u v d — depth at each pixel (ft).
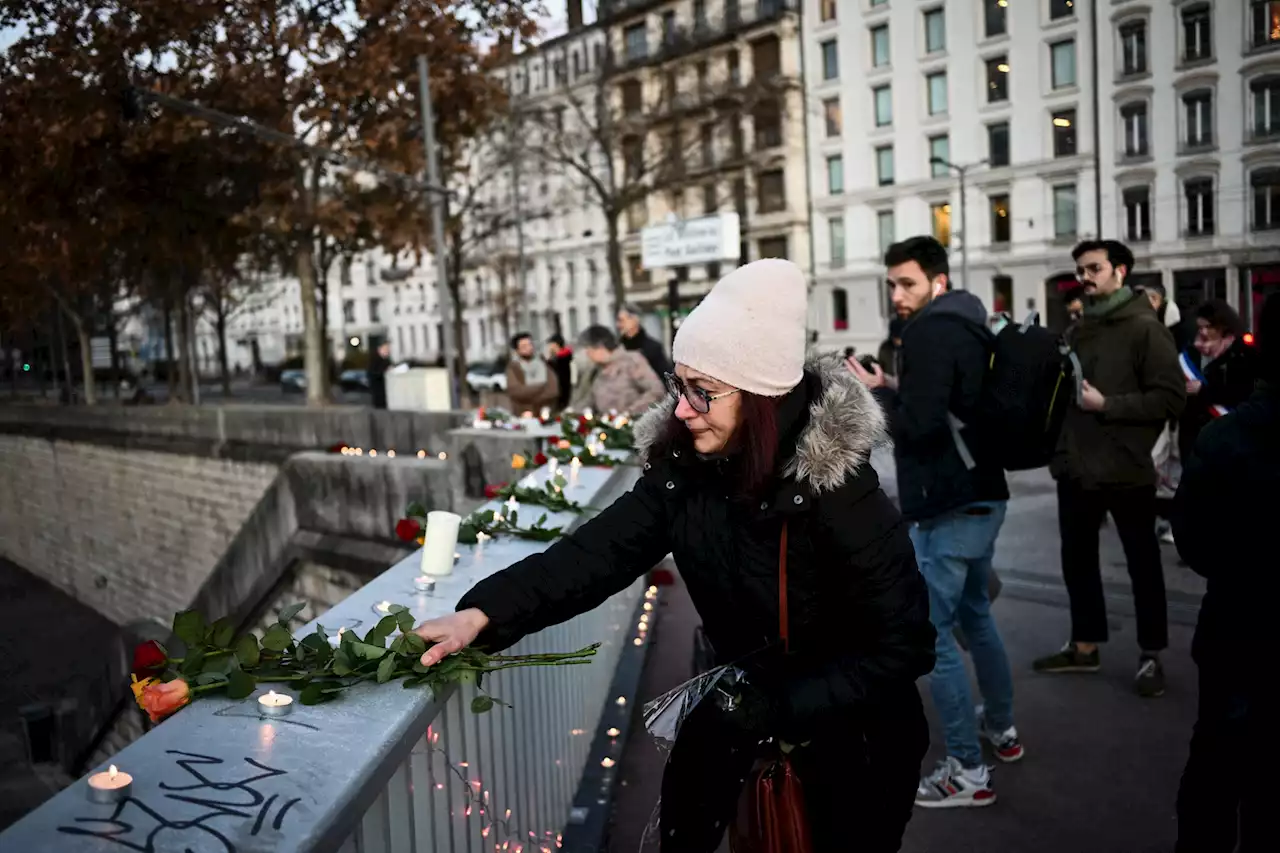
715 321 6.02
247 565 32.19
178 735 4.88
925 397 11.17
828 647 6.39
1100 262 15.03
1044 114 133.28
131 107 21.30
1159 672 14.97
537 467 15.80
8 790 9.98
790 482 6.04
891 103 147.95
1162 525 25.36
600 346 26.03
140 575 32.07
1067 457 15.17
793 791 6.47
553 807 9.94
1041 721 14.26
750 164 154.40
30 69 18.42
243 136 40.47
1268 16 112.06
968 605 12.65
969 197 142.10
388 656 5.75
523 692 8.65
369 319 242.58
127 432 27.37
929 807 11.82
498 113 74.08
